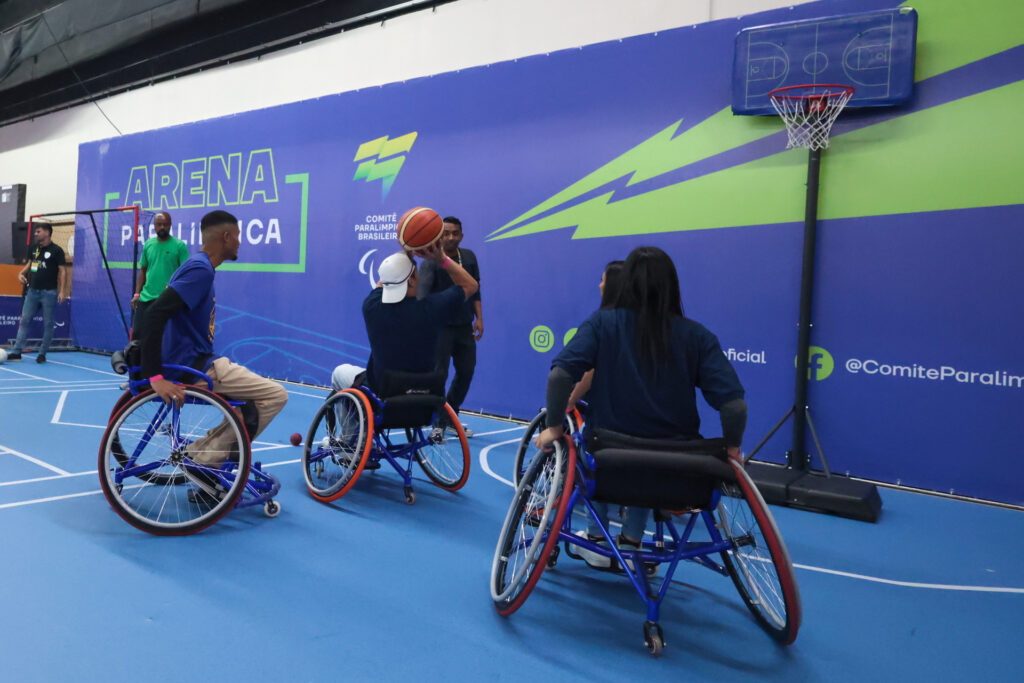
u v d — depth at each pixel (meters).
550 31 6.43
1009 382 3.78
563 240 5.43
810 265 4.12
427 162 6.24
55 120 12.63
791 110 4.21
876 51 4.00
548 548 2.09
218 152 8.11
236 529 3.03
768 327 4.51
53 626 2.09
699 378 2.19
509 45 6.72
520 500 2.35
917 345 4.03
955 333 3.92
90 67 11.25
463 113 6.00
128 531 2.92
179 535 2.90
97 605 2.24
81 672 1.85
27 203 13.38
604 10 6.08
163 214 6.27
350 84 8.05
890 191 4.09
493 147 5.81
